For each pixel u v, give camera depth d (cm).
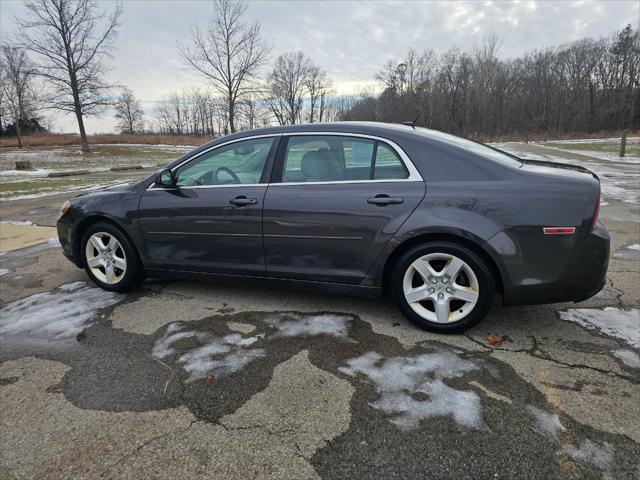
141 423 213
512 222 267
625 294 356
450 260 284
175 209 351
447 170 286
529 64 7212
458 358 263
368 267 302
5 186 1354
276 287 338
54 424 214
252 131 343
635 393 226
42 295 386
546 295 272
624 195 865
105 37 3194
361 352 273
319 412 217
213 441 199
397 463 184
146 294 381
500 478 176
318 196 307
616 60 6669
